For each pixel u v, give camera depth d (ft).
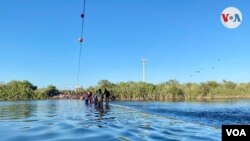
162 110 130.41
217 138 50.21
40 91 490.08
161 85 426.51
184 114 106.83
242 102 224.53
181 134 54.24
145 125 67.41
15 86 476.95
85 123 70.69
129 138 49.32
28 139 49.11
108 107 140.87
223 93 394.73
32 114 102.89
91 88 418.92
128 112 108.78
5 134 54.60
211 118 89.30
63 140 47.78
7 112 115.85
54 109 130.52
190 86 414.62
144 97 414.41
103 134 53.36
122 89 415.03
